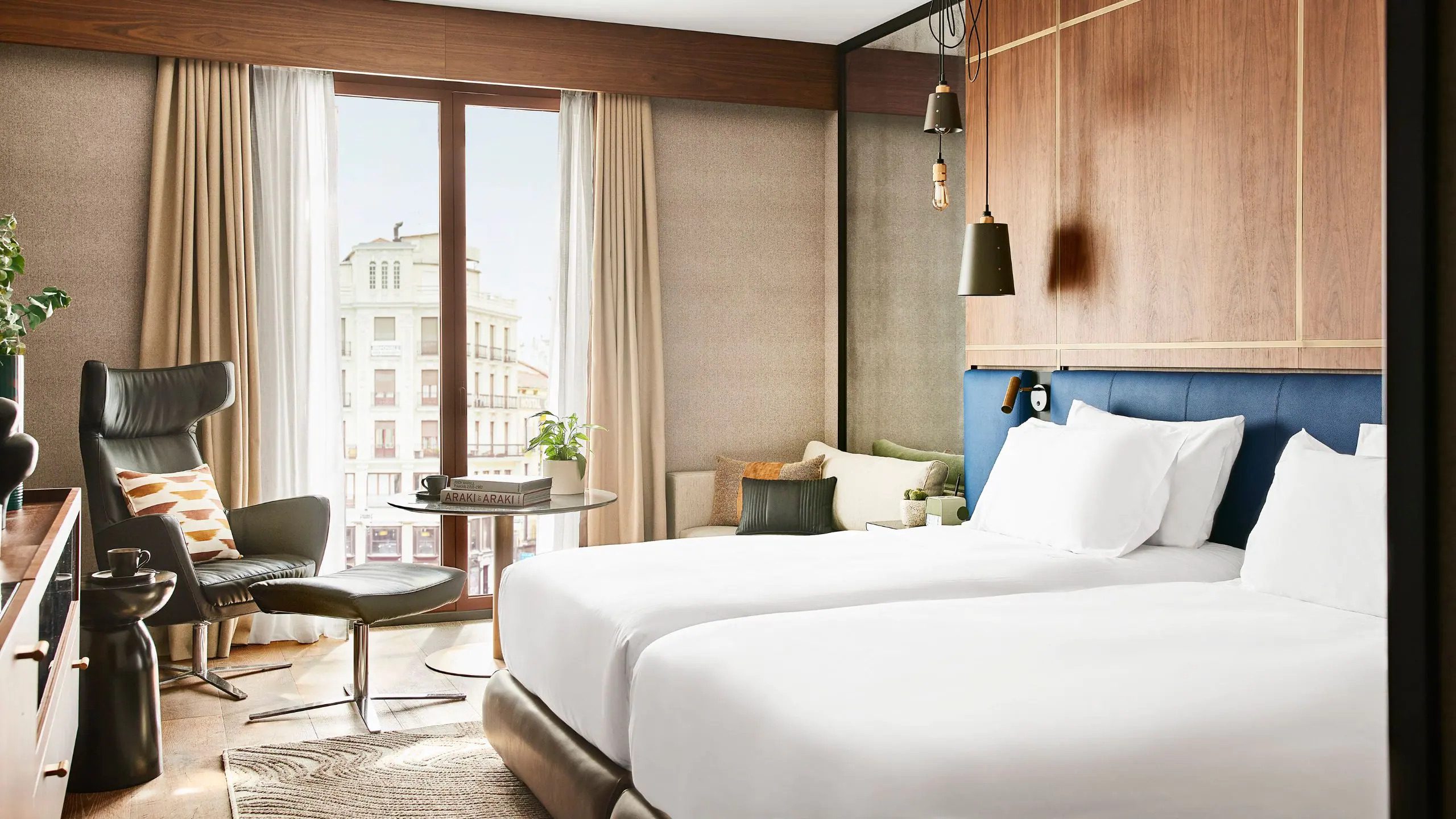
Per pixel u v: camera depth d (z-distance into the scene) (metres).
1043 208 3.91
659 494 5.10
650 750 2.13
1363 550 2.35
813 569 2.87
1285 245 2.98
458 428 4.95
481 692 3.93
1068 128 3.77
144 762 3.05
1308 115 2.91
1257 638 2.10
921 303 4.75
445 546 4.95
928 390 4.71
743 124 5.36
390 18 4.57
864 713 1.71
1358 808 1.54
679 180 5.25
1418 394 0.41
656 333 5.10
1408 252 0.41
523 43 4.77
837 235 5.39
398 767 3.18
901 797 1.50
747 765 1.81
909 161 4.79
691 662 2.08
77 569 2.71
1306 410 2.90
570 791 2.50
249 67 4.48
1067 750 1.56
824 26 5.00
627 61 4.95
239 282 4.42
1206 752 1.58
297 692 3.92
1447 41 0.40
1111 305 3.60
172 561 3.54
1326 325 2.87
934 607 2.40
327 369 4.66
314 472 4.66
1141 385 3.43
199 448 4.39
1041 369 3.96
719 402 5.35
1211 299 3.22
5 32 4.07
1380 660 1.92
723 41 5.12
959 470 4.46
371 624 3.60
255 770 3.15
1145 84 3.44
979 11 4.25
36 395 4.26
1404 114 0.41
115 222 4.34
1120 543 3.05
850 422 5.38
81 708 2.99
